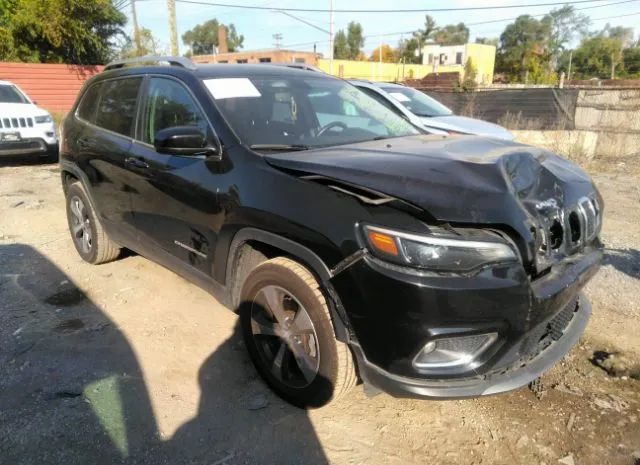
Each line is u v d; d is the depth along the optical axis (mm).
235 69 3543
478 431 2568
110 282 4262
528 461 2385
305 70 3967
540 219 2260
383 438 2518
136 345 3307
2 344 3303
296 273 2463
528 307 2135
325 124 3352
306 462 2369
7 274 4422
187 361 3139
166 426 2576
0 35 20531
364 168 2387
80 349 3256
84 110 4488
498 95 13297
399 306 2086
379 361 2219
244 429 2564
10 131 9250
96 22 22609
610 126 11445
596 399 2797
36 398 2773
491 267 2088
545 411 2711
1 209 6586
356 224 2184
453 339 2150
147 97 3619
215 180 2848
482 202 2123
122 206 3814
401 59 59781
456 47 58000
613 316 3705
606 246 5199
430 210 2078
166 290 4117
